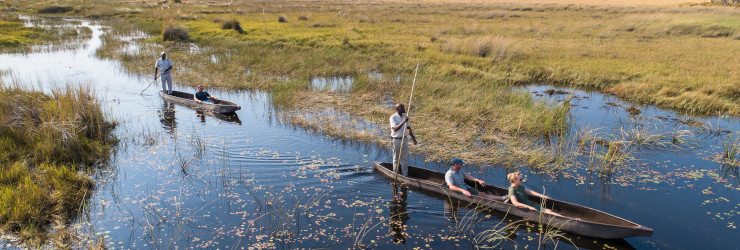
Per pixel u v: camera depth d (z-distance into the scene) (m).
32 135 9.80
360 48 24.42
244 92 16.67
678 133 11.79
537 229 6.99
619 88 16.33
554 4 61.28
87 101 11.77
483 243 6.62
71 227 6.91
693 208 7.68
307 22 35.88
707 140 11.41
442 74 17.92
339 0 69.25
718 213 7.48
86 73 19.31
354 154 10.30
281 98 14.80
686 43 25.94
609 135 11.66
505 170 9.40
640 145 11.05
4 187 7.66
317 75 19.52
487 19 40.66
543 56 22.25
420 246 6.55
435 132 11.44
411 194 8.24
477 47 22.34
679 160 10.03
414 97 15.05
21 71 19.19
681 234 6.79
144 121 12.76
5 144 9.35
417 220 7.32
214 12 45.94
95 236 6.69
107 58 22.78
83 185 8.23
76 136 9.98
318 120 12.76
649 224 7.11
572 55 22.39
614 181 8.84
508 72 19.30
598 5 58.72
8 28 29.72
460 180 8.16
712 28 30.16
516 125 11.91
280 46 25.25
